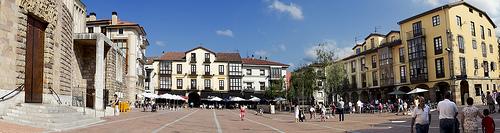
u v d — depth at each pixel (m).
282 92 70.94
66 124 18.17
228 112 54.12
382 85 61.75
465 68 50.25
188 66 88.62
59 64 25.12
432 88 51.97
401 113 38.53
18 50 19.50
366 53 66.25
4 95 18.20
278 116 41.41
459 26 51.00
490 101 28.84
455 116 11.59
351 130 20.72
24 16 19.98
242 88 89.62
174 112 47.53
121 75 47.78
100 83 33.16
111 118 27.69
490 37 56.47
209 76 88.81
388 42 60.69
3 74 18.30
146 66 82.25
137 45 63.88
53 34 23.94
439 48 51.19
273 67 92.75
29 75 21.14
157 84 86.75
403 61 57.47
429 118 12.09
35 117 17.80
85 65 37.31
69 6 29.31
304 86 55.91
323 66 55.19
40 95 22.58
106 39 36.47
